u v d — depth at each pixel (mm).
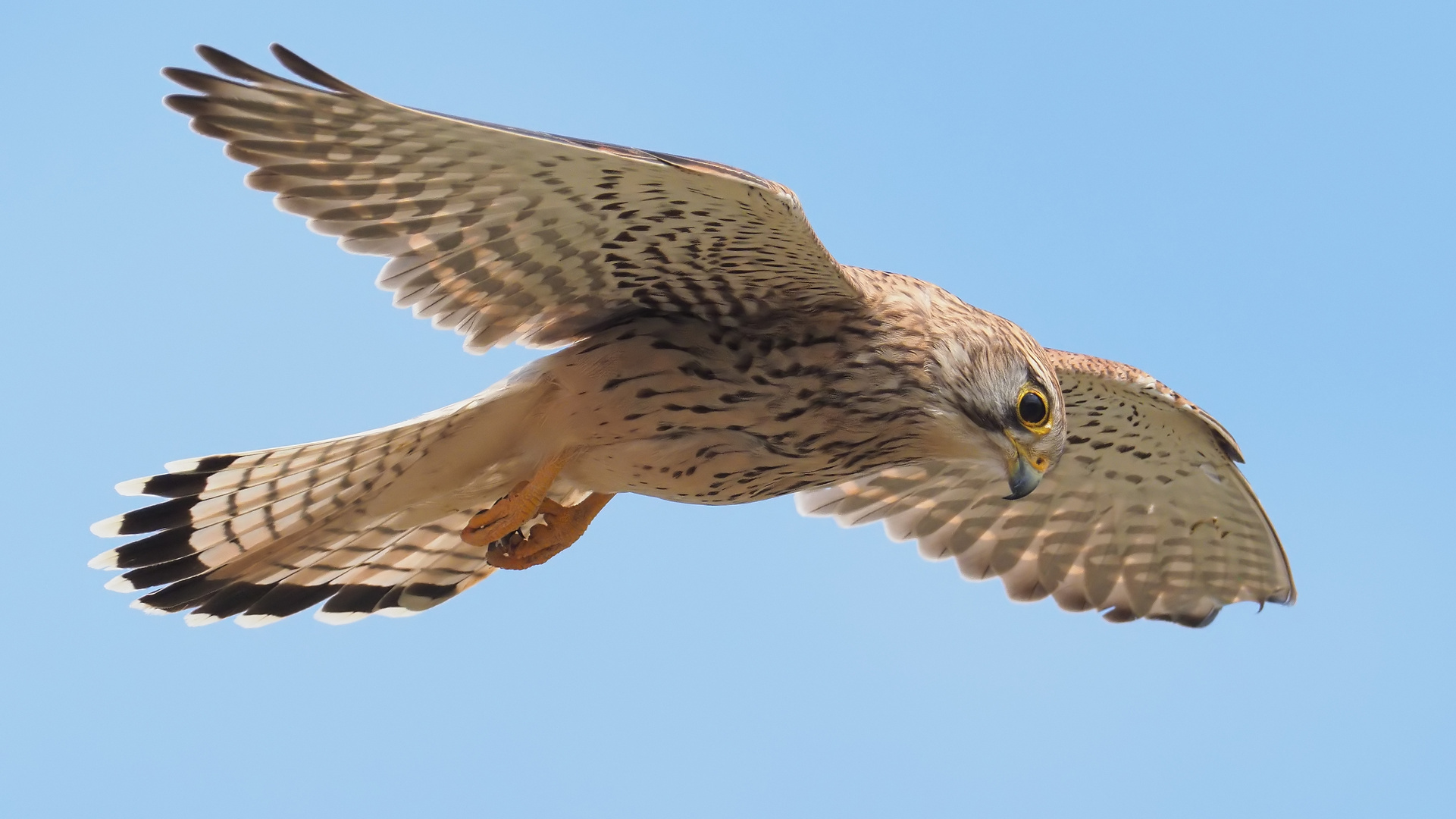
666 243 11117
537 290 11539
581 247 11172
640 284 11625
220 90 9586
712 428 12039
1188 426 14836
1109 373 14320
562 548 12391
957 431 12477
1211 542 15977
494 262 11180
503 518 11914
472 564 13336
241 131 9852
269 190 10242
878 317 12180
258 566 12867
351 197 10430
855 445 12320
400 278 11125
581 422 11930
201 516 12516
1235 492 15375
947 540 16312
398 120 9742
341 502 12508
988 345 12734
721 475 12227
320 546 12836
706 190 10352
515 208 10695
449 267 11133
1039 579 16531
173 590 12695
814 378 12031
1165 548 16188
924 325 12359
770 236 10922
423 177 10328
